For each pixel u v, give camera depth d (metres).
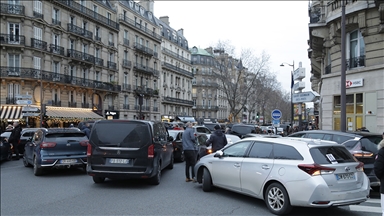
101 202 7.29
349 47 17.97
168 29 66.31
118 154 8.74
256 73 45.72
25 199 7.64
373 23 16.11
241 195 7.95
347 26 17.31
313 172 5.82
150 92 54.97
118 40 47.66
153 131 9.16
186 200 7.45
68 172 11.83
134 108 51.00
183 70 70.38
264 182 6.58
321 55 23.20
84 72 41.03
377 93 15.91
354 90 17.28
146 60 55.50
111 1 48.00
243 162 7.19
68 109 37.59
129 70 50.12
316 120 39.44
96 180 9.49
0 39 31.69
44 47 34.50
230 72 52.41
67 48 38.16
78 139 11.40
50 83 35.25
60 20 37.19
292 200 6.00
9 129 18.48
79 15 39.97
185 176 10.97
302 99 15.62
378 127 15.84
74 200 7.49
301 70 16.41
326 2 19.64
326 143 6.49
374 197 8.10
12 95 32.47
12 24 32.47
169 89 64.56
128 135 8.87
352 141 8.50
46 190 8.65
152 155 8.84
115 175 8.72
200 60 83.56
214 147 10.03
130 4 52.38
